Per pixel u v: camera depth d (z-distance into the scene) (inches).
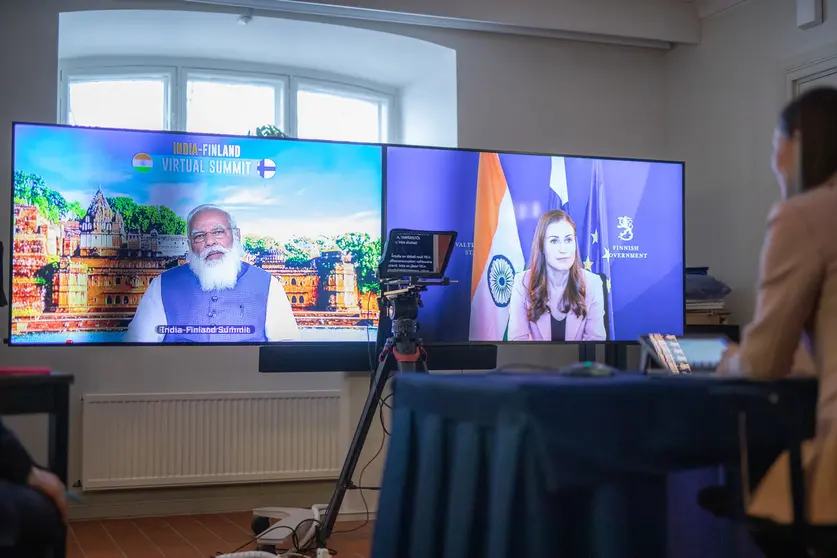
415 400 64.9
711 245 190.7
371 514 146.2
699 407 57.4
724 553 60.1
